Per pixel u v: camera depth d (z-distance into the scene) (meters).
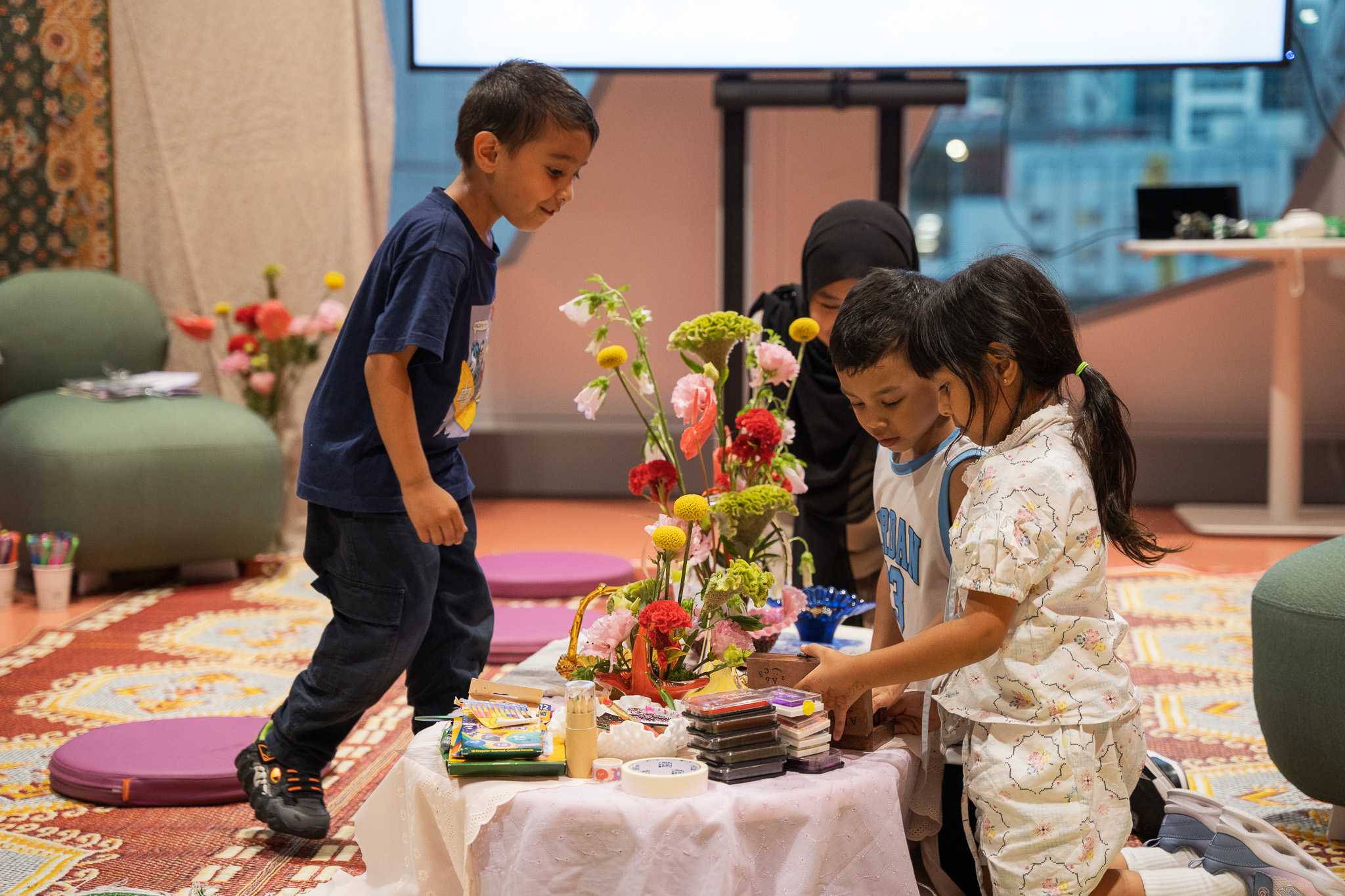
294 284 4.89
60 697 2.91
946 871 1.74
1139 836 2.00
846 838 1.44
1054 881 1.46
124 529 3.95
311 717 2.00
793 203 5.65
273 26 4.80
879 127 4.78
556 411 5.82
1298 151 5.63
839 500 2.56
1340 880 1.78
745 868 1.38
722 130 4.80
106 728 2.54
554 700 1.72
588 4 4.75
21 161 4.84
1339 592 1.98
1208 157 5.68
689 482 5.65
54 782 2.35
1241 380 5.62
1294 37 5.53
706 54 4.76
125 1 4.78
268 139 4.84
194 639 3.43
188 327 4.56
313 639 3.45
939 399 1.57
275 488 4.24
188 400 4.24
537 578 3.83
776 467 1.79
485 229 1.94
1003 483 1.51
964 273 1.55
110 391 4.18
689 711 1.47
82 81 4.81
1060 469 1.50
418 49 4.80
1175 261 5.66
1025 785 1.47
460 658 2.08
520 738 1.49
